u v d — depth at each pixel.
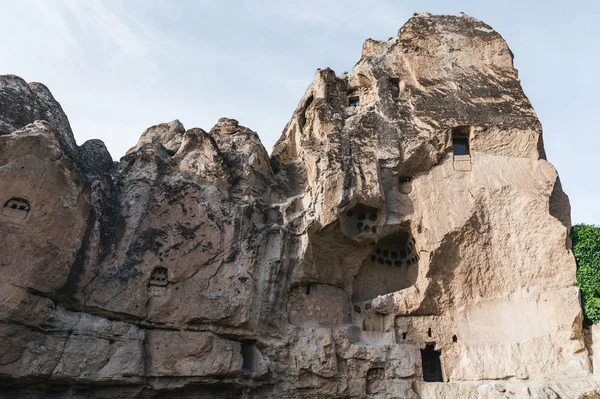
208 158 22.97
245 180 23.28
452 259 22.02
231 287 20.33
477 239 21.91
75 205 17.83
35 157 17.09
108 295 18.19
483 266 21.92
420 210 22.83
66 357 16.58
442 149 23.70
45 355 16.22
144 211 20.44
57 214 17.16
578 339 19.70
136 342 18.11
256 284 21.02
